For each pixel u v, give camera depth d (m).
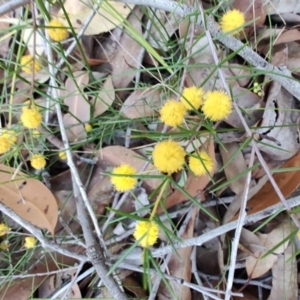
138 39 0.19
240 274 0.23
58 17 0.24
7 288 0.23
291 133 0.21
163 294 0.22
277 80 0.20
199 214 0.23
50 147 0.25
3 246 0.24
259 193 0.21
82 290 0.24
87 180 0.24
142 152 0.23
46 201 0.22
